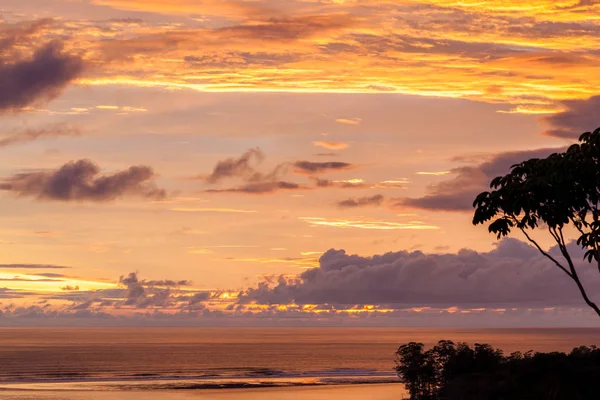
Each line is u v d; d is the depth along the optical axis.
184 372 191.38
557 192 25.00
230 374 183.50
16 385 143.38
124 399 114.94
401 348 91.12
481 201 26.30
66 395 122.06
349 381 157.75
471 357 81.88
